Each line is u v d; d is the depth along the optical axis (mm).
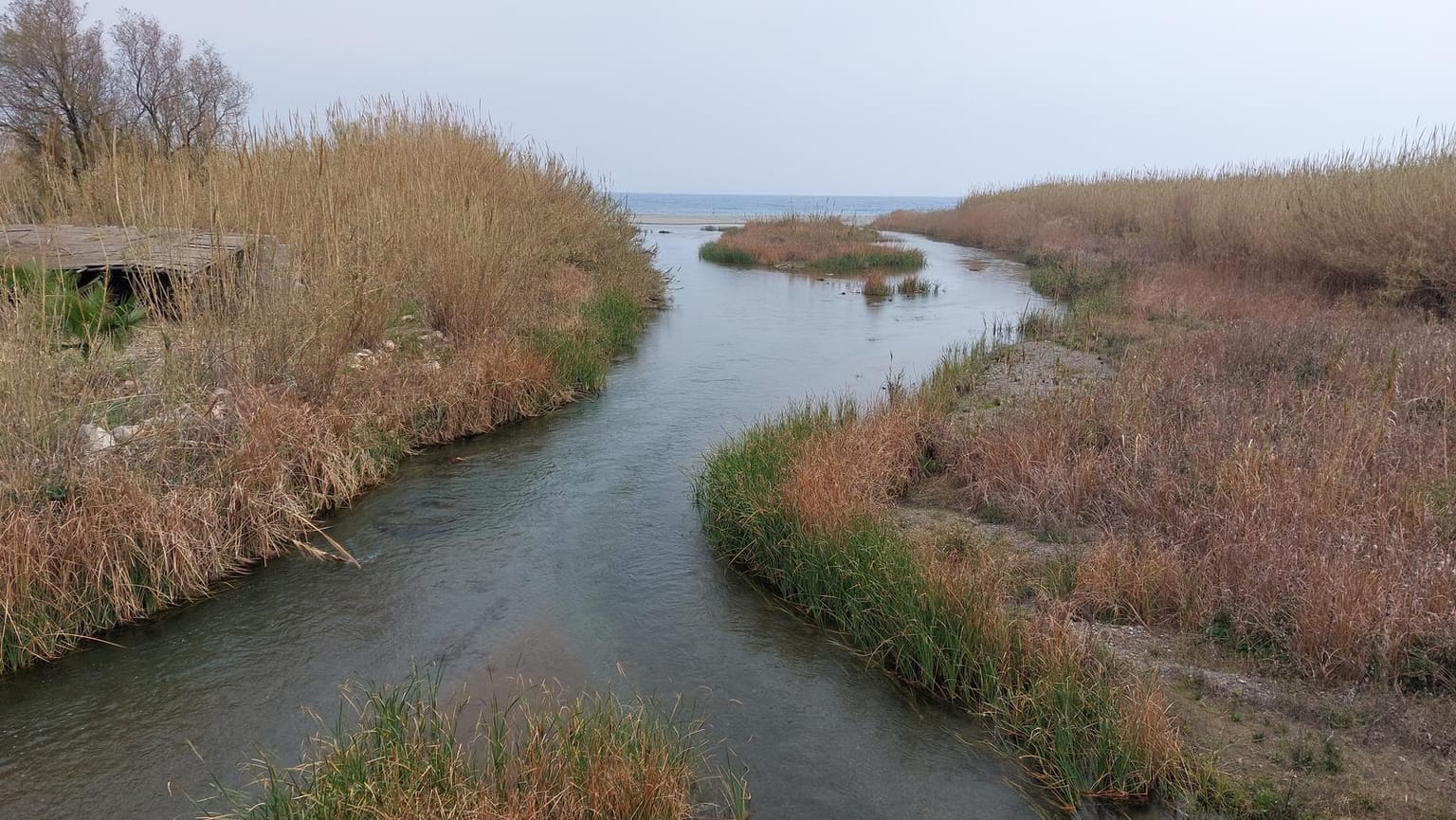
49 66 15938
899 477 6516
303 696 4191
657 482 7055
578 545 5902
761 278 21469
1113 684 3953
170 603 5016
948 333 13453
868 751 3844
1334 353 7809
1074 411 6875
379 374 7750
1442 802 3221
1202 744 3635
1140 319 11883
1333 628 3967
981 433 6863
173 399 5859
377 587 5273
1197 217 17797
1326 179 15047
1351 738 3598
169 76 17828
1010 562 5191
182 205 7047
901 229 42281
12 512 4633
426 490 6793
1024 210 32281
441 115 14500
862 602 4832
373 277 8445
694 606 5168
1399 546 4402
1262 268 14562
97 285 6848
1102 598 4652
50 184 8578
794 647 4754
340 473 6504
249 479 5680
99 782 3584
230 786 3549
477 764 3564
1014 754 3812
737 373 10695
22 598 4430
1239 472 5250
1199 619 4402
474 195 11414
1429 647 3902
